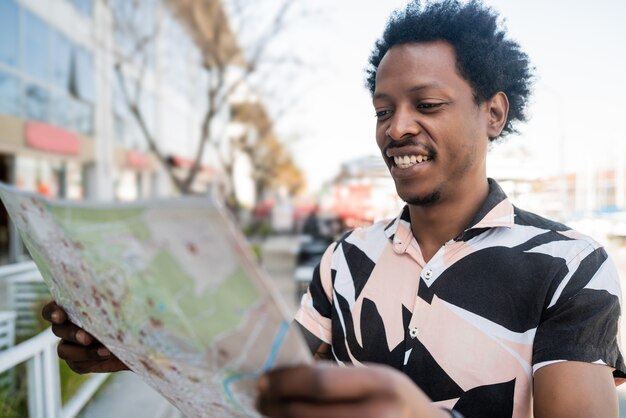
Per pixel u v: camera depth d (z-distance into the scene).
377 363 0.99
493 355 0.89
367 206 8.12
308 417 0.51
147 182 20.48
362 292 1.04
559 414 0.79
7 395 2.70
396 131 0.94
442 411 0.58
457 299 0.93
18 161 11.54
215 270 0.52
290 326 0.51
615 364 0.83
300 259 10.23
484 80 0.95
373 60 1.20
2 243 10.83
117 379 4.01
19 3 11.05
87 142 14.39
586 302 0.84
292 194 36.12
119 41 12.03
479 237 0.96
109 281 0.62
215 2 10.13
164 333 0.61
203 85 14.95
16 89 11.06
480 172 0.98
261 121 16.27
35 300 3.88
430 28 0.94
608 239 10.99
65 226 0.60
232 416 0.69
